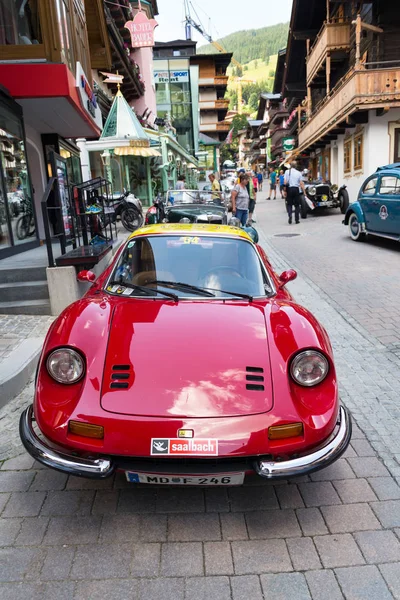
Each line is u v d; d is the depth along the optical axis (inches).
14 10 288.0
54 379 97.2
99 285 140.8
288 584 83.4
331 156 876.6
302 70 1123.9
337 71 875.4
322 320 231.6
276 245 462.0
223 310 119.9
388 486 110.9
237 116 4507.9
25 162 331.6
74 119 356.5
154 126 1026.7
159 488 109.8
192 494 108.0
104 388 94.3
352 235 454.6
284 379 97.4
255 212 831.7
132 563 87.6
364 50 715.4
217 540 93.7
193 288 131.6
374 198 403.2
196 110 1544.0
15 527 96.7
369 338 207.2
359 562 88.4
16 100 300.0
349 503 105.0
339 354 191.2
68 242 367.6
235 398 92.7
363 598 80.6
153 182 863.7
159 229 158.9
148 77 1107.3
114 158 741.9
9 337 196.5
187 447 86.9
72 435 90.5
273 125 2516.0
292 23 939.3
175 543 92.7
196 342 104.7
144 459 89.4
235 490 109.6
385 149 631.8
